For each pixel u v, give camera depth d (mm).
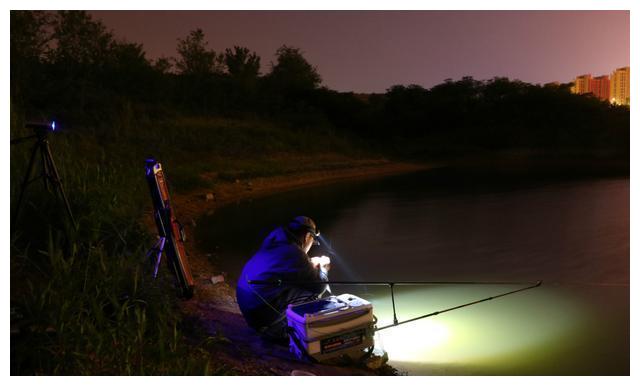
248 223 10688
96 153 13492
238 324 4621
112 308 3918
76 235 4445
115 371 3088
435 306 5379
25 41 22156
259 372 3502
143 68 28250
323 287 4203
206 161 19000
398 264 7508
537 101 39250
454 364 3930
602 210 12250
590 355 4051
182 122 24047
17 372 2928
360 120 36688
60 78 21953
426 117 38938
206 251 8023
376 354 3996
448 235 9602
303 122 31922
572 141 35312
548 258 7691
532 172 23797
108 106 20703
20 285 3715
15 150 5609
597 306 5293
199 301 5188
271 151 23922
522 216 11641
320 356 3699
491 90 41125
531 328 4691
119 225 5770
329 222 11094
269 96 35125
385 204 13852
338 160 25938
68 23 24703
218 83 32812
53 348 3090
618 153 33031
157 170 4820
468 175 22734
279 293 4059
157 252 4863
